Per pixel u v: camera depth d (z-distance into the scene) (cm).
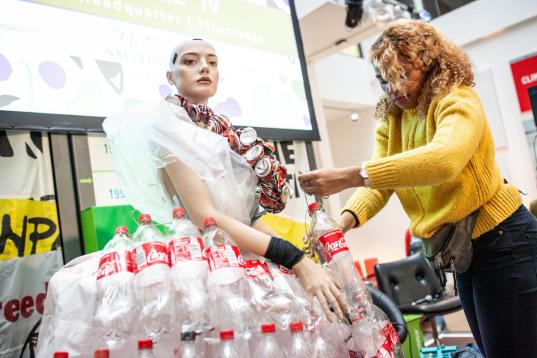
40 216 157
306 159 255
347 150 647
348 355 98
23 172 156
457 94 120
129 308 82
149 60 194
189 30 211
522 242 123
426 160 107
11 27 155
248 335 85
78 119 166
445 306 299
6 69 152
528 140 491
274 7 257
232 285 87
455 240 127
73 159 167
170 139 104
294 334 87
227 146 112
